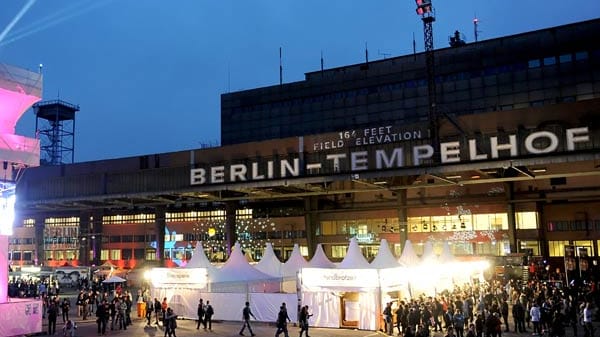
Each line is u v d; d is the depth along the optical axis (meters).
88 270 72.00
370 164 60.06
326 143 73.69
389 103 98.12
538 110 60.91
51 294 52.34
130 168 88.12
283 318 28.58
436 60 94.50
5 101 34.91
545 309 29.20
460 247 70.44
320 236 82.12
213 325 35.53
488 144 54.16
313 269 34.31
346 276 33.12
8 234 33.34
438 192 72.50
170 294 39.47
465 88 91.69
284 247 88.12
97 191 80.75
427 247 44.69
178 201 80.88
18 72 35.28
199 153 82.94
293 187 73.75
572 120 58.94
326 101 104.94
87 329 35.38
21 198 86.00
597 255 64.31
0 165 33.56
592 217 65.31
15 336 30.95
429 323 28.17
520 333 30.75
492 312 27.53
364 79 101.56
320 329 32.97
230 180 68.88
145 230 101.25
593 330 27.45
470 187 70.88
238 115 114.25
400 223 72.88
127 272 68.38
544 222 67.94
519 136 52.91
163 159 85.56
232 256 41.88
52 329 34.00
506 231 67.75
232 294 37.28
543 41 87.00
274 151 77.19
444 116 67.12
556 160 50.88
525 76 87.50
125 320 35.84
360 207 79.38
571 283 42.50
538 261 61.78
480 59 91.19
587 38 84.19
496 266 60.22
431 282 40.56
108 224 104.75
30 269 73.00
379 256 36.47
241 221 92.00
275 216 89.69
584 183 64.44
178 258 96.75
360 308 32.94
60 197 83.50
